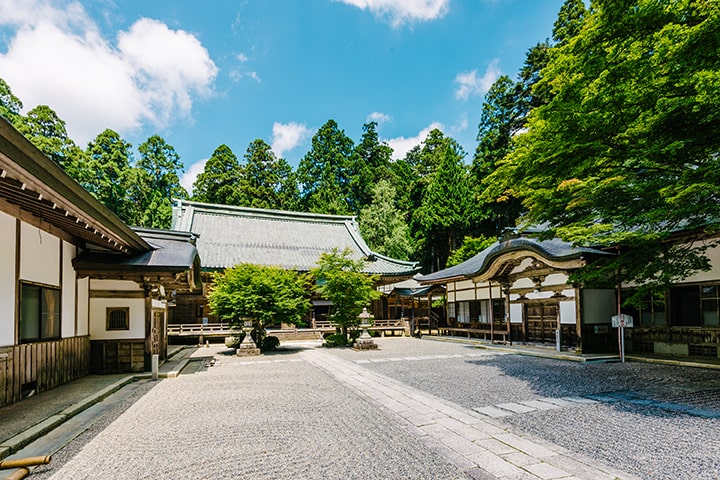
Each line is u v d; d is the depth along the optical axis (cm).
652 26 576
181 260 924
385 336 2205
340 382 795
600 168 737
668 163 645
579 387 705
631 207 684
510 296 1543
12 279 609
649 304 1112
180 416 555
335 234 2927
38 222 690
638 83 584
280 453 404
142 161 4281
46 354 709
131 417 556
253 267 1477
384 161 4619
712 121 541
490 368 947
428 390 705
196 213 2662
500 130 3177
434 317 2483
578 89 638
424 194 3825
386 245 3247
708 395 628
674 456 379
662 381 744
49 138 2773
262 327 1501
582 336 1116
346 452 403
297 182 4231
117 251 927
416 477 340
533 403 597
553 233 820
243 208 2795
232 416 549
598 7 595
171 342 1845
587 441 425
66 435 474
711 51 504
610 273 818
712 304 966
